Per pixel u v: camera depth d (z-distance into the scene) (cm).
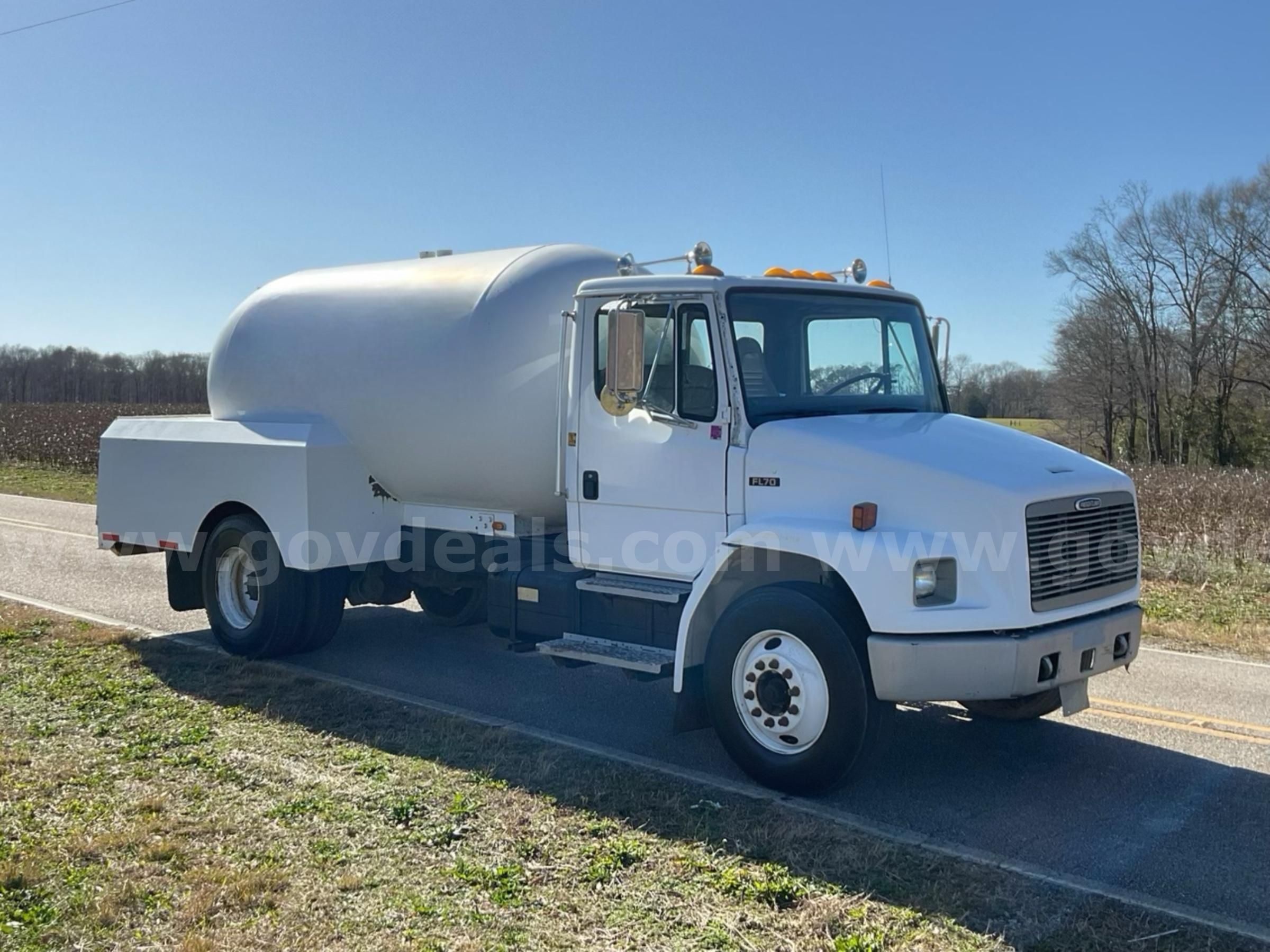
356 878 451
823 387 659
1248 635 973
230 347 919
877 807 553
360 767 589
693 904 432
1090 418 5588
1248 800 565
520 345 746
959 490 545
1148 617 1052
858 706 545
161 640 907
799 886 447
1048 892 446
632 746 650
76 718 676
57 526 1680
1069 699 578
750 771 581
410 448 796
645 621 666
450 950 394
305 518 807
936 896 440
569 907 429
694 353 628
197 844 485
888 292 710
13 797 537
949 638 535
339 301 855
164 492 919
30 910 423
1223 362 5053
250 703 718
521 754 616
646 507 650
